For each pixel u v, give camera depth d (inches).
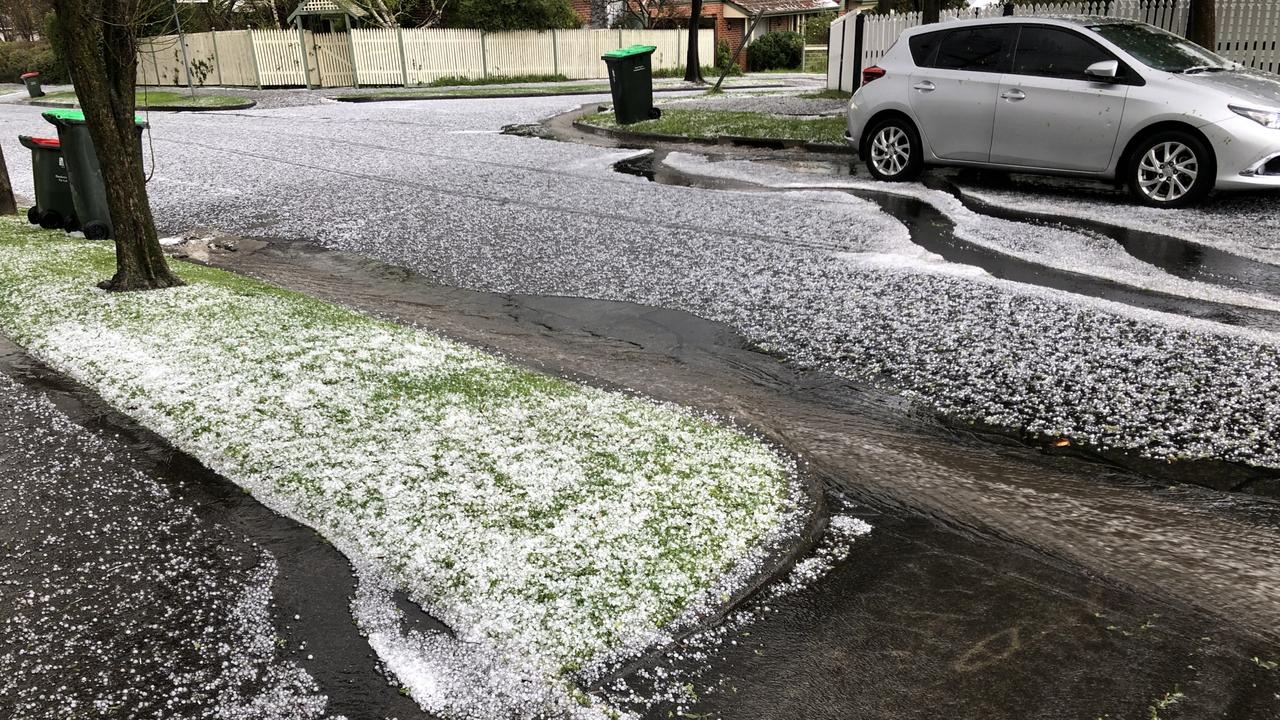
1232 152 318.3
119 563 122.0
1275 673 101.7
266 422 163.8
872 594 117.3
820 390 189.2
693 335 224.1
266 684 98.5
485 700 96.2
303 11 1298.0
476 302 256.8
